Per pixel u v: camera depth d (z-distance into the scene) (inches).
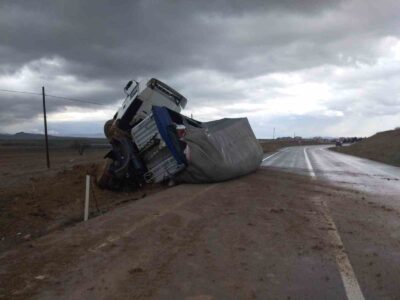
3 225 469.7
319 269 254.7
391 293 219.0
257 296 214.7
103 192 679.7
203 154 647.8
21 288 224.8
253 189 597.0
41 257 276.5
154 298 211.2
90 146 3196.4
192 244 305.9
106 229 349.7
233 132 783.7
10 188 714.2
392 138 3107.8
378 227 363.3
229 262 266.2
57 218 512.1
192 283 231.0
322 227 361.4
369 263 265.9
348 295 216.2
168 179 685.9
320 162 1299.2
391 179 778.2
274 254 283.6
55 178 840.3
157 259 271.3
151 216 400.8
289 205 469.7
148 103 734.5
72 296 213.3
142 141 666.2
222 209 439.8
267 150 2443.4
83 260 269.3
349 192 583.2
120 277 239.3
